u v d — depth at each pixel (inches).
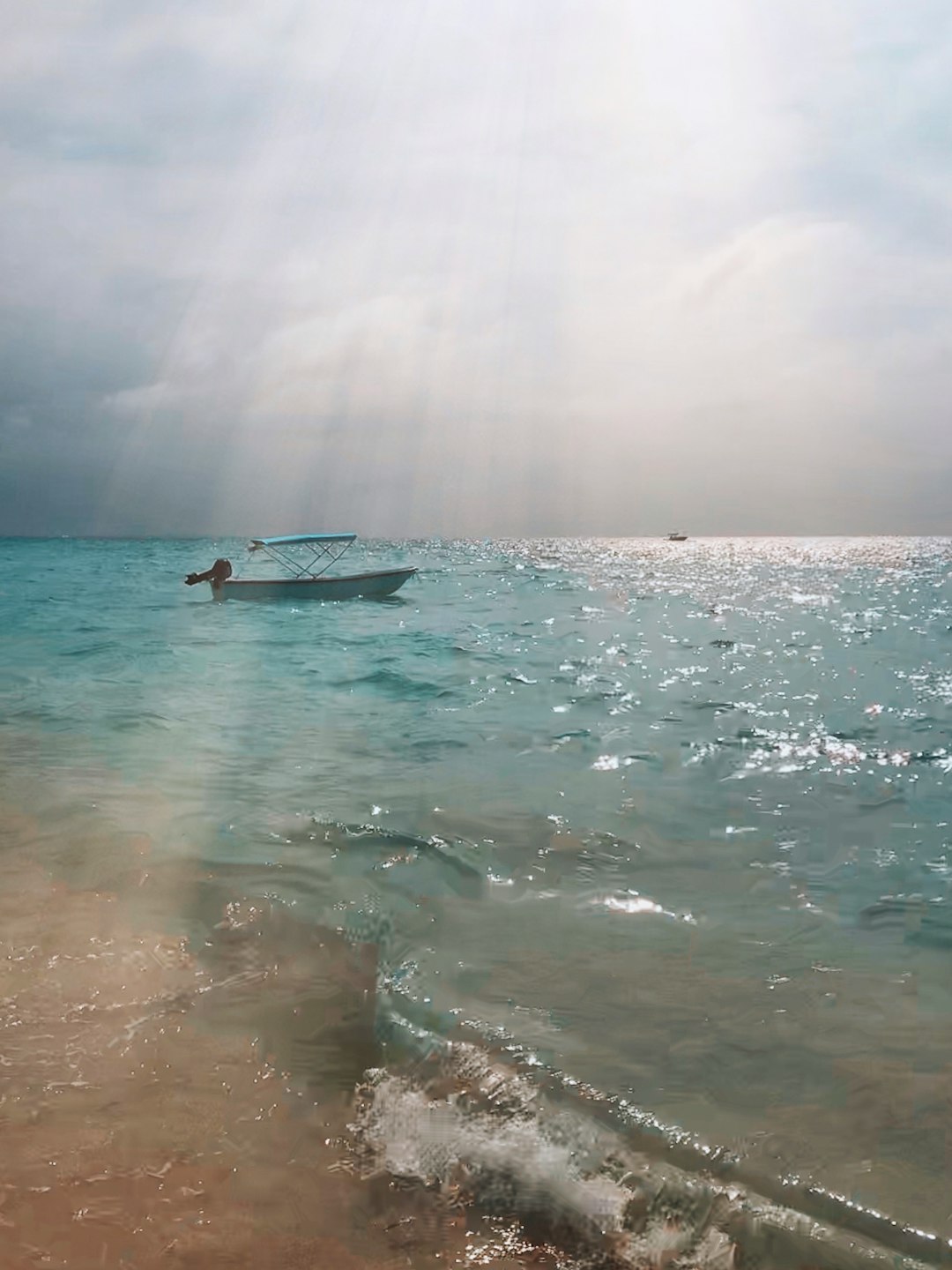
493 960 149.5
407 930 159.6
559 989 139.6
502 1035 124.6
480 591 1364.4
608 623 864.3
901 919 170.4
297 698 426.3
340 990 135.6
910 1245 87.5
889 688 471.8
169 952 146.9
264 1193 93.2
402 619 887.1
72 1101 107.3
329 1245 86.7
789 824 232.8
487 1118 106.7
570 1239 88.7
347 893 176.1
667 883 189.0
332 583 1074.7
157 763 288.5
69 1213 89.6
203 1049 118.5
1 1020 124.6
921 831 227.3
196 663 545.0
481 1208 92.4
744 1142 102.7
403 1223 89.7
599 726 362.9
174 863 191.3
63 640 661.9
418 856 200.1
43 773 272.1
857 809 247.8
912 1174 97.3
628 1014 132.1
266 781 267.0
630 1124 105.7
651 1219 91.0
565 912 171.6
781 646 668.7
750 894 182.9
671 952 154.6
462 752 311.0
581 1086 113.3
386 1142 101.4
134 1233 87.0
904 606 1122.0
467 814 235.3
